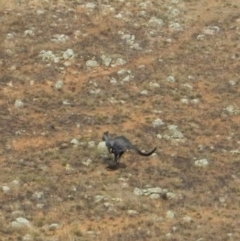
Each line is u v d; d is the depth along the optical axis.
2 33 64.75
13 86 58.56
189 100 58.84
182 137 53.41
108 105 57.03
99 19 68.25
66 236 40.25
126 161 49.97
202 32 68.69
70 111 55.84
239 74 63.50
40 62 61.50
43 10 68.44
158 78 60.97
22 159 48.97
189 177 48.50
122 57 63.25
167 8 71.44
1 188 45.00
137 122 55.03
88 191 45.66
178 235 40.97
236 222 43.34
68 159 49.25
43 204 43.94
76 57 62.28
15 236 39.91
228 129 55.50
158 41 66.44
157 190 46.19
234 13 72.38
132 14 69.62
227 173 49.34
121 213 43.44
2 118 54.19
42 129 53.22
